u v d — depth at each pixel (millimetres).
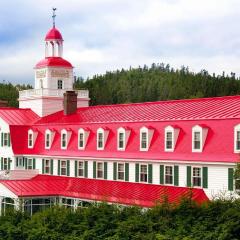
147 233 36031
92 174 74438
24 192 68500
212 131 59875
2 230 40875
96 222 38531
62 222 39438
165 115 68625
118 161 70312
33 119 93500
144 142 67500
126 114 76188
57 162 81250
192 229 34969
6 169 90688
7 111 93750
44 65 97312
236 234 34031
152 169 65500
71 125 80625
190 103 70625
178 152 62625
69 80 98875
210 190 57969
